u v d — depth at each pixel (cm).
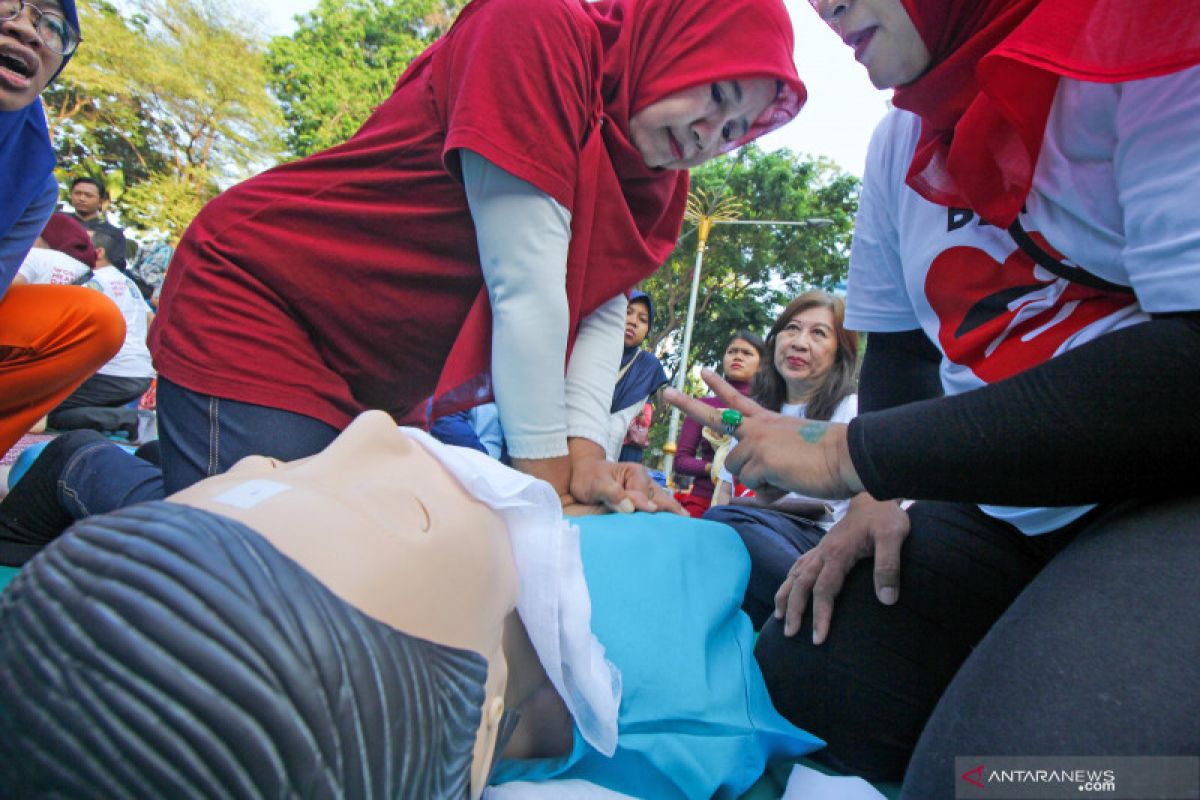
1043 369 69
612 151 126
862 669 100
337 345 122
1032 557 100
